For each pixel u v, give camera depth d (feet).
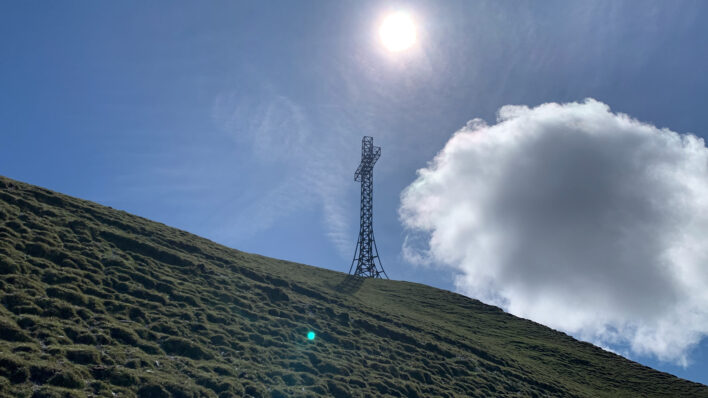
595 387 170.09
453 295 268.82
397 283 275.59
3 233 102.94
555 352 201.05
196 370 83.10
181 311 104.22
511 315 253.03
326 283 214.48
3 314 75.82
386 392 105.09
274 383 90.12
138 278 111.86
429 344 152.25
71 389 64.80
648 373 202.08
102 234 129.90
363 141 319.68
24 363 65.21
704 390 187.93
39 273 94.02
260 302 132.67
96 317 87.40
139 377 73.26
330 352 117.29
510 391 136.77
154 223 170.81
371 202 307.37
